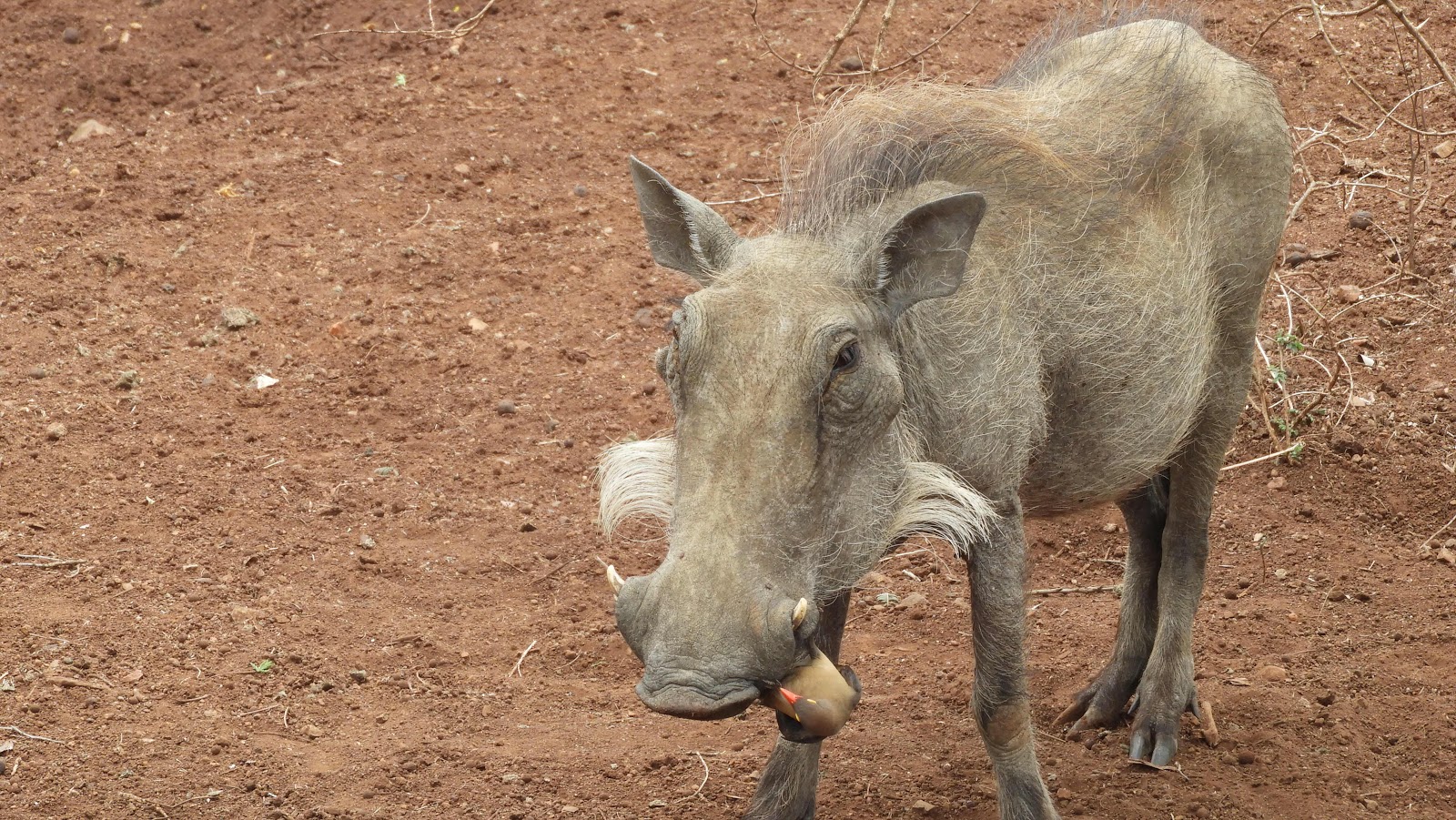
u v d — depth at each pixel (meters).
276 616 22.08
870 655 22.08
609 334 30.42
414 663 21.36
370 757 18.95
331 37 41.72
